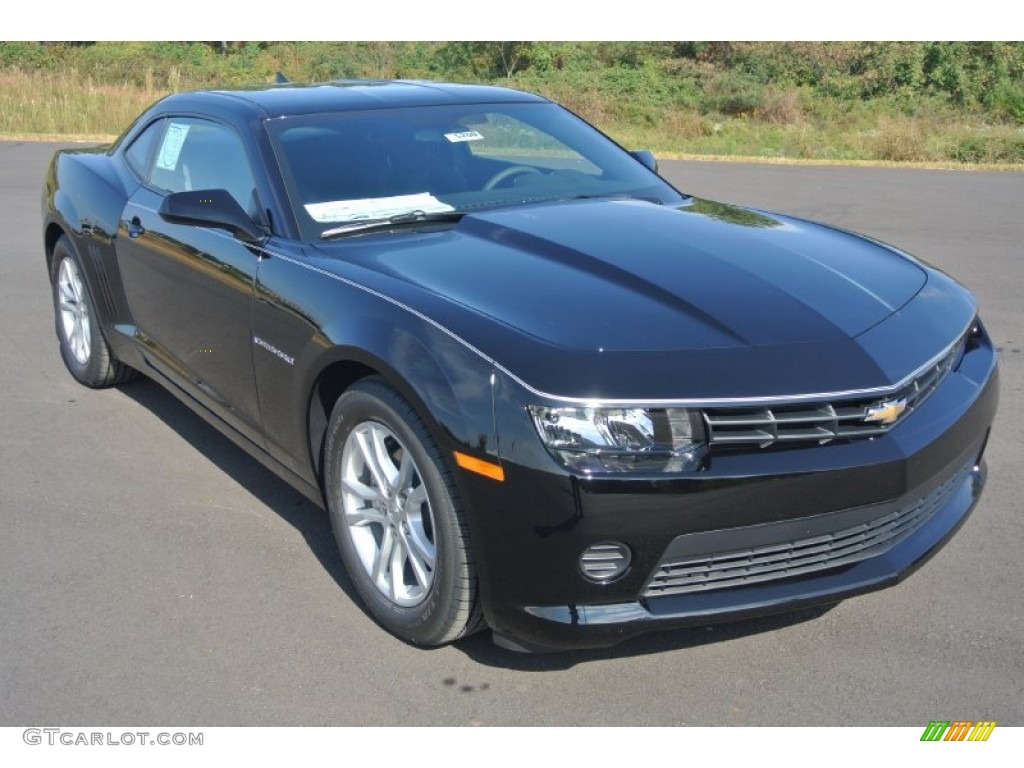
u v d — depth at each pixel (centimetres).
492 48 3114
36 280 819
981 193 1313
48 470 461
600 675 310
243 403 395
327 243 364
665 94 2595
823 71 2791
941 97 2672
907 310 326
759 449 274
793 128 2330
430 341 293
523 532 272
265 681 307
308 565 376
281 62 3269
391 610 324
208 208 374
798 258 349
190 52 3372
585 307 299
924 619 336
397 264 338
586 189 426
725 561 281
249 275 374
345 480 337
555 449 265
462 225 374
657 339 283
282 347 354
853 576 297
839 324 302
